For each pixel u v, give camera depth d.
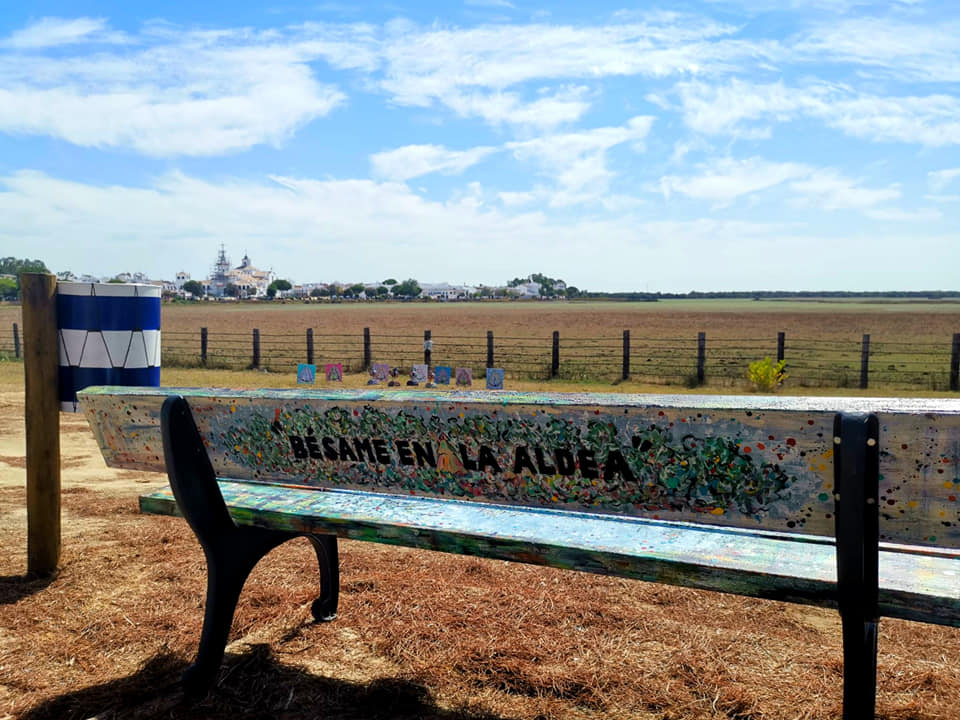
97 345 3.94
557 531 2.48
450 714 2.65
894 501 1.92
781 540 2.35
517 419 2.30
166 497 3.10
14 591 3.83
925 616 1.91
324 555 3.40
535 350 30.08
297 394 2.68
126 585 3.92
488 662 2.99
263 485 3.21
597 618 3.42
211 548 2.83
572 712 2.65
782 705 2.66
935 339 42.59
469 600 3.63
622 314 94.38
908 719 2.58
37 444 3.99
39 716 2.67
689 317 83.44
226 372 18.84
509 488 2.43
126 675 2.98
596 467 2.26
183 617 3.50
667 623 3.38
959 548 1.89
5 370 16.78
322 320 69.75
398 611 3.51
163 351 26.42
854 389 16.44
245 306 145.75
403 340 38.53
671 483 2.17
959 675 2.90
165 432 2.76
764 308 139.00
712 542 2.34
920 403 1.96
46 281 3.93
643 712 2.65
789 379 17.75
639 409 2.12
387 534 2.61
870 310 121.69
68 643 3.26
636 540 2.37
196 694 2.78
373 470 2.66
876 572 1.91
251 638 3.27
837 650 3.10
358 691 2.81
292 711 2.69
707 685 2.80
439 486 2.55
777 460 2.02
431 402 2.42
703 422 2.07
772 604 3.61
